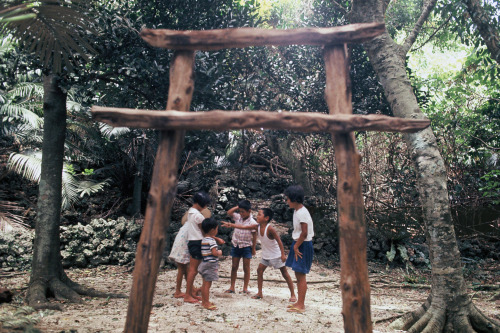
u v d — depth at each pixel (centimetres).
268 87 873
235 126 269
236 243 650
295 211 568
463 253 1017
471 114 1048
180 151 285
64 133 631
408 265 926
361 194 285
